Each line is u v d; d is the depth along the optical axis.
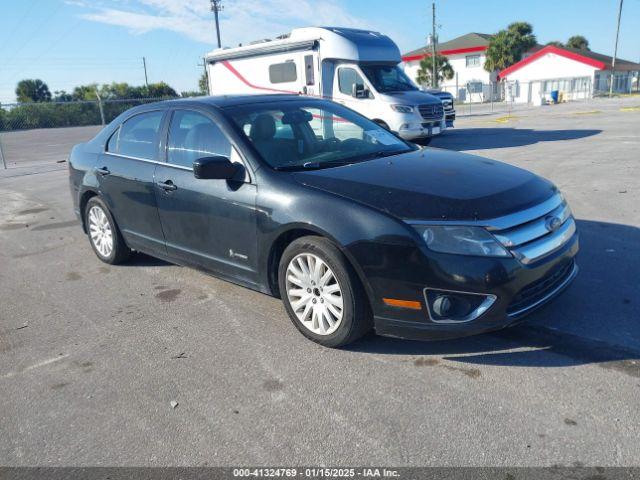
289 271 3.80
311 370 3.46
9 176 13.70
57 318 4.53
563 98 40.34
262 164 3.98
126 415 3.12
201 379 3.45
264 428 2.92
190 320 4.31
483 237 3.15
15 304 4.89
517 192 3.50
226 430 2.93
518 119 21.69
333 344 3.66
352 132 4.75
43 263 6.04
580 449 2.58
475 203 3.28
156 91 42.12
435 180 3.61
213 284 5.07
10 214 8.73
